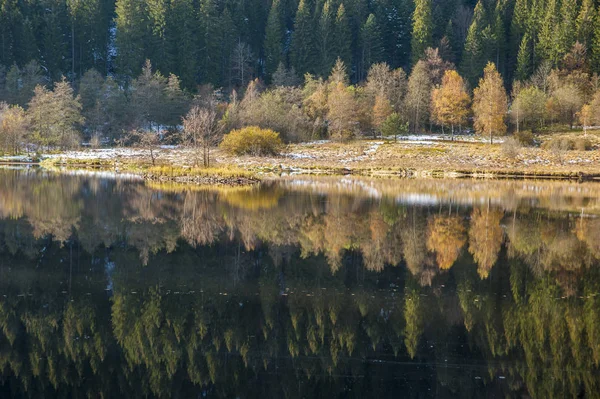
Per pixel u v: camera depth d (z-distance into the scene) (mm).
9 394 10312
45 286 16266
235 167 60438
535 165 67188
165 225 26844
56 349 12195
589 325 13750
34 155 77062
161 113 96500
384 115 94438
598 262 20406
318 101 98875
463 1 152875
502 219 30500
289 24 152750
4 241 22250
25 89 97375
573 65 109875
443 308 14938
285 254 21000
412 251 21891
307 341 12680
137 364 11578
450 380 10805
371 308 14852
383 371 11250
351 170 64562
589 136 88812
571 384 10656
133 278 17266
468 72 117188
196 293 15914
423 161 71188
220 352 12141
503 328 13547
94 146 86688
